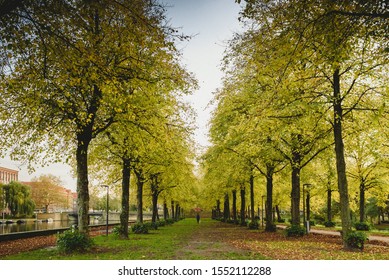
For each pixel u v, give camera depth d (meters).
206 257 13.67
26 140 16.38
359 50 12.77
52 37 10.44
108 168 25.84
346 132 18.97
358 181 35.03
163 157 23.17
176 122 21.25
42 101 13.80
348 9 9.74
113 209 115.19
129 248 17.20
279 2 10.02
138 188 30.89
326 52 10.45
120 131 17.59
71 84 11.81
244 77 20.36
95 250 15.89
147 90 13.79
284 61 10.70
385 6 9.37
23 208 86.44
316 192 40.59
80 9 10.08
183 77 16.25
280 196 48.22
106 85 11.76
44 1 9.78
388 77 15.60
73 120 14.48
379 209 65.31
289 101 14.91
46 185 124.44
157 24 10.30
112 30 10.80
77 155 16.03
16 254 15.12
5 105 15.20
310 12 9.93
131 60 12.36
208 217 110.00
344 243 15.84
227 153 25.16
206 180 42.97
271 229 29.00
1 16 9.67
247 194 44.75
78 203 15.70
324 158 22.61
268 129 16.64
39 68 11.91
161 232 31.62
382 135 18.27
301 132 19.30
